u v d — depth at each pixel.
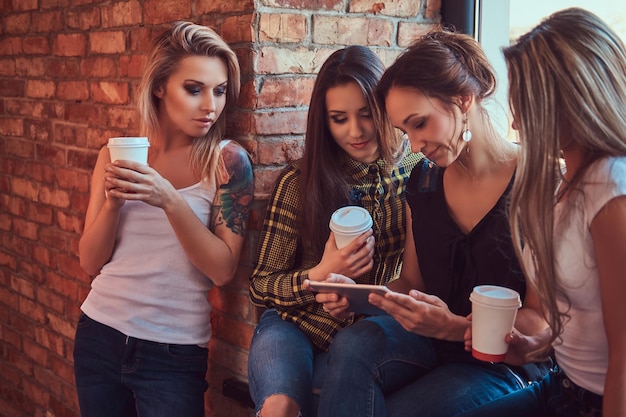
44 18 2.88
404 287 1.85
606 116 1.30
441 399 1.59
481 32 2.31
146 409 1.99
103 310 2.02
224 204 2.01
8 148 3.25
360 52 1.86
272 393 1.69
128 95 2.48
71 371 3.00
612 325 1.31
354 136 1.85
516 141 2.16
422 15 2.32
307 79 2.13
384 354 1.66
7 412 3.51
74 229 2.86
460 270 1.72
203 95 1.97
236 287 2.20
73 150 2.81
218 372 2.31
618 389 1.30
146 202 1.86
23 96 3.09
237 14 2.06
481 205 1.71
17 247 3.27
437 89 1.60
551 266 1.34
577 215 1.34
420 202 1.78
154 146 2.08
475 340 1.51
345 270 1.78
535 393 1.55
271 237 1.97
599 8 2.07
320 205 1.90
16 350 3.38
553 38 1.33
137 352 1.98
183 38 1.94
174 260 2.00
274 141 2.10
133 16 2.42
